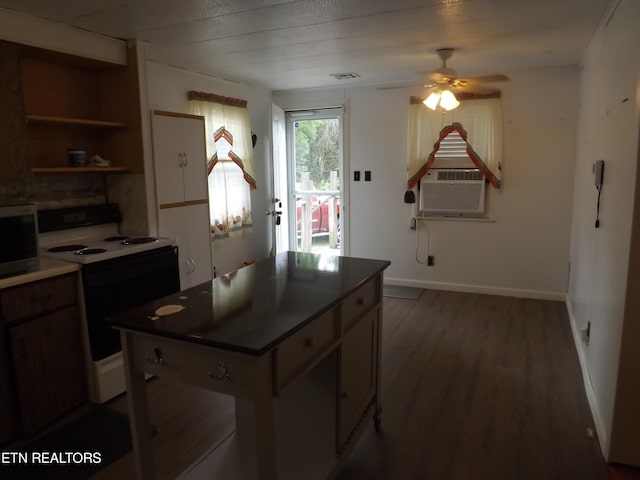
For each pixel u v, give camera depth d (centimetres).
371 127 524
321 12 272
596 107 320
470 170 482
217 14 275
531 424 252
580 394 284
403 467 218
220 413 268
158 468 220
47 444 240
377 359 245
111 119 345
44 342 251
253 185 500
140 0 249
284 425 211
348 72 450
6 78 259
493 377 307
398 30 311
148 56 374
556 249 467
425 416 262
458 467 218
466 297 488
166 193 356
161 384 302
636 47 198
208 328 158
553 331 388
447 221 505
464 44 350
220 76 461
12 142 263
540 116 454
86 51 305
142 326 162
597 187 287
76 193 335
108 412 271
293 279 220
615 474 210
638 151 191
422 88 495
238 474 209
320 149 566
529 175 466
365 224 544
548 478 208
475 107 468
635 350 204
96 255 275
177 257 334
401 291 512
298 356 165
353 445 217
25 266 249
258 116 537
